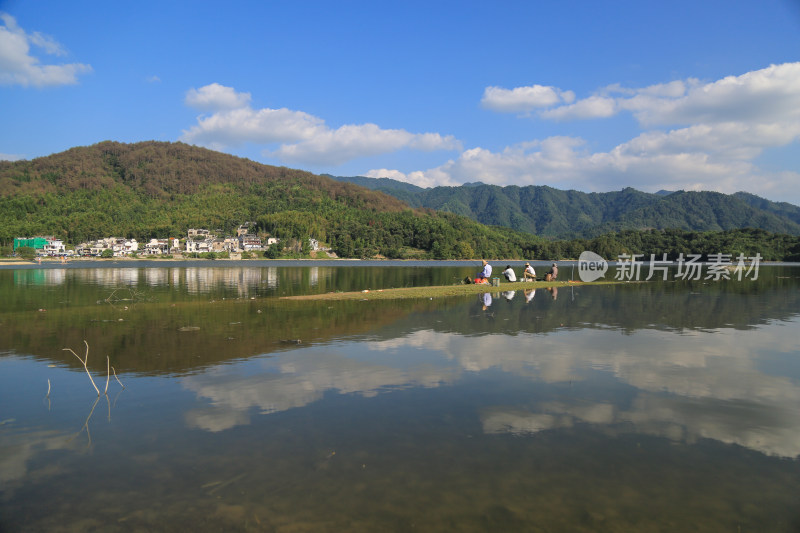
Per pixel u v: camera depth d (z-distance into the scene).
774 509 4.60
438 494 4.85
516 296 23.70
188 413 7.12
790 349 11.45
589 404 7.50
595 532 4.22
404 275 53.41
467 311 18.08
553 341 12.37
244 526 4.31
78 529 4.29
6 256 128.25
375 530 4.23
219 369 9.55
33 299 22.83
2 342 12.04
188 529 4.28
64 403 7.55
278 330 13.90
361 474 5.26
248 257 161.00
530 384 8.54
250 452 5.80
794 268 77.12
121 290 28.83
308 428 6.54
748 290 29.11
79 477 5.23
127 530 4.27
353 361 10.20
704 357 10.59
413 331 13.80
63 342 12.09
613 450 5.87
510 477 5.20
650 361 10.20
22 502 4.75
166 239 184.75
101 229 187.00
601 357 10.56
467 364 9.95
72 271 59.44
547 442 6.09
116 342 12.10
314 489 4.95
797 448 5.95
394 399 7.73
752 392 8.10
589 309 18.92
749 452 5.82
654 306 20.09
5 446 6.00
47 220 191.38
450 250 176.12
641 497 4.80
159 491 4.93
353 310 18.27
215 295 25.47
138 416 7.00
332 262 140.50
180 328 14.13
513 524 4.34
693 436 6.29
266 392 8.09
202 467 5.43
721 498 4.79
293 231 187.12
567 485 5.03
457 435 6.30
